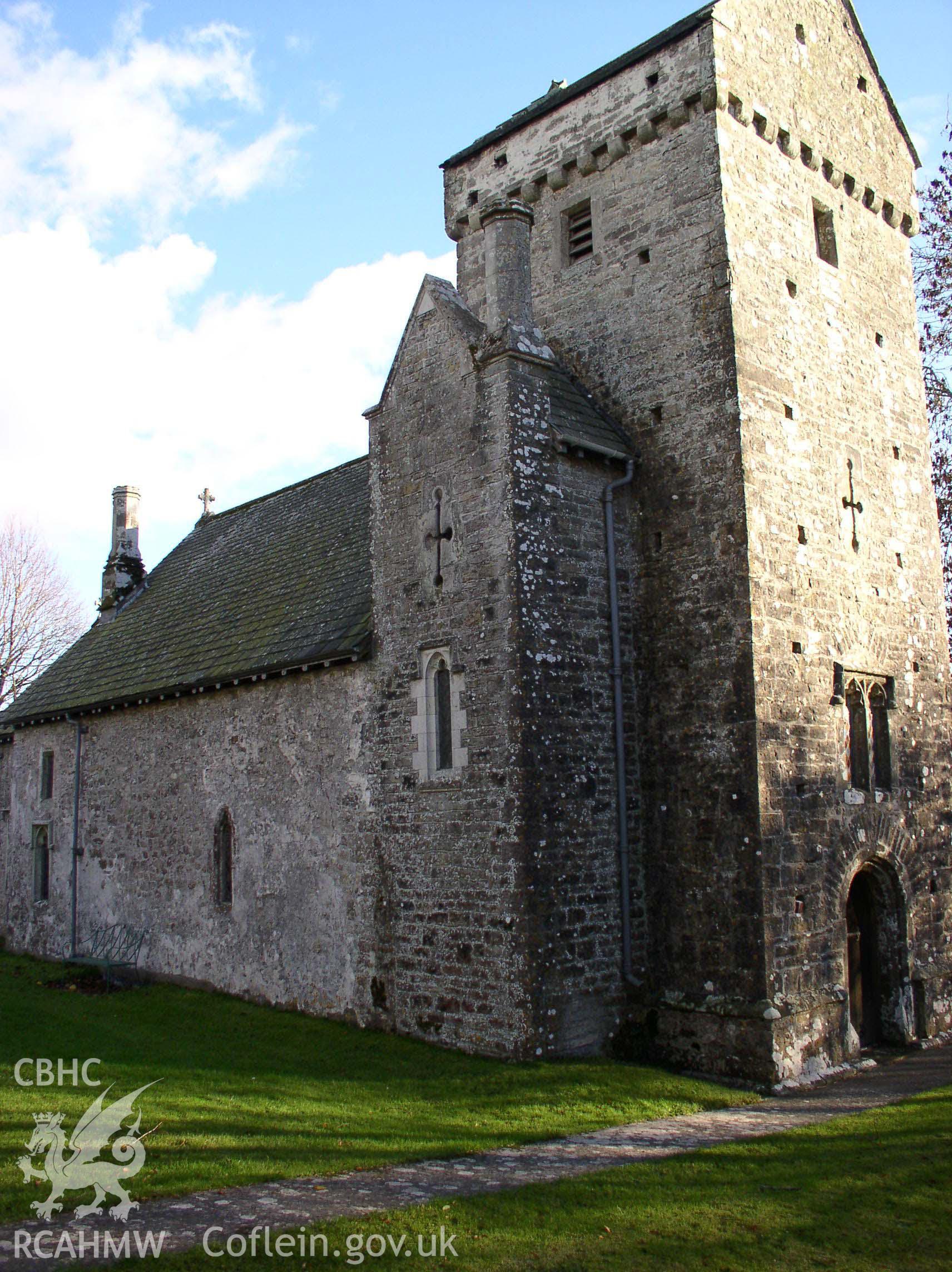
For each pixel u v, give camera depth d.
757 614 13.62
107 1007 17.23
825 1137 10.49
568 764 13.56
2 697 44.38
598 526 14.53
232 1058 13.54
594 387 15.76
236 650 19.06
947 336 22.66
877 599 16.17
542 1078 12.05
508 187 17.38
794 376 15.15
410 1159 9.55
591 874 13.61
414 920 14.37
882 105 18.22
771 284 15.02
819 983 13.58
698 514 14.26
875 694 15.96
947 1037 16.02
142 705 21.38
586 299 16.06
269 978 17.09
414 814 14.53
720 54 14.70
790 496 14.63
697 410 14.42
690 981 13.52
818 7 17.00
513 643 13.28
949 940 16.53
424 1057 13.17
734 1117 11.36
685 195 14.90
